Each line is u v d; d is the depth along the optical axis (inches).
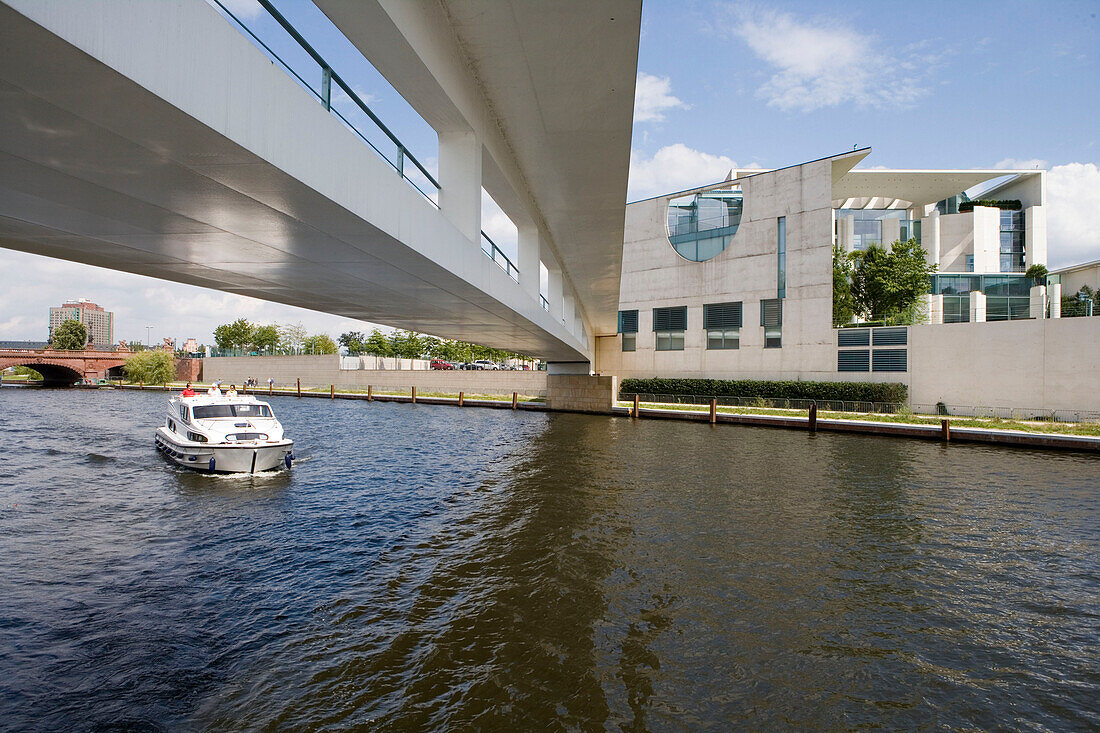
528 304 454.6
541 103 288.4
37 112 108.7
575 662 244.1
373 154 189.0
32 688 219.5
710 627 279.3
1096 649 269.6
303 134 149.6
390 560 362.6
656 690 225.9
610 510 483.8
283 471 657.6
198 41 112.7
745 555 378.9
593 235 528.7
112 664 237.6
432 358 2805.1
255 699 215.5
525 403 1563.7
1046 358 1135.0
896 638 275.3
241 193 155.6
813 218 1443.2
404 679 229.1
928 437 960.3
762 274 1519.4
